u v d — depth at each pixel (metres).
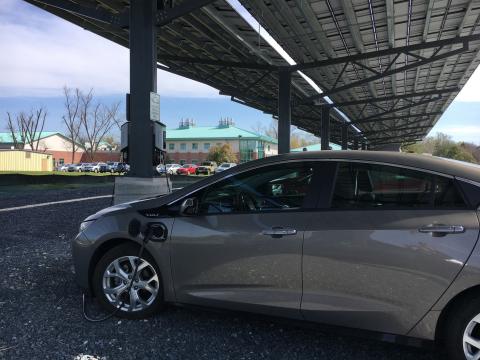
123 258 4.33
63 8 9.88
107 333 3.98
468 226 3.11
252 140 94.88
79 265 4.51
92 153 85.31
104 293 4.37
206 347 3.75
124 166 9.11
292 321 3.65
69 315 4.37
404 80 25.67
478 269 3.02
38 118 83.81
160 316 4.39
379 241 3.31
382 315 3.32
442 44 16.25
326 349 3.76
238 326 4.19
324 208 3.60
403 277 3.23
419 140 75.62
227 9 13.53
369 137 70.31
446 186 3.31
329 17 14.29
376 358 3.60
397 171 3.50
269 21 14.47
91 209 11.68
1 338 3.84
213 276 3.88
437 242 3.15
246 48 18.12
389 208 3.40
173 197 4.21
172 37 17.02
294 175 3.82
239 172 4.02
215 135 98.50
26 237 7.93
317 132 56.41
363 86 26.25
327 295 3.48
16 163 60.50
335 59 18.69
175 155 99.31
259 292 3.71
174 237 4.03
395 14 14.34
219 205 4.01
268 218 3.72
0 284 5.26
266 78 24.02
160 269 4.13
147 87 8.91
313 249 3.50
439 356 3.64
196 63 20.41
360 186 3.57
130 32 9.13
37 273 5.73
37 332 3.97
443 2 13.62
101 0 12.61
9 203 12.52
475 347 3.08
